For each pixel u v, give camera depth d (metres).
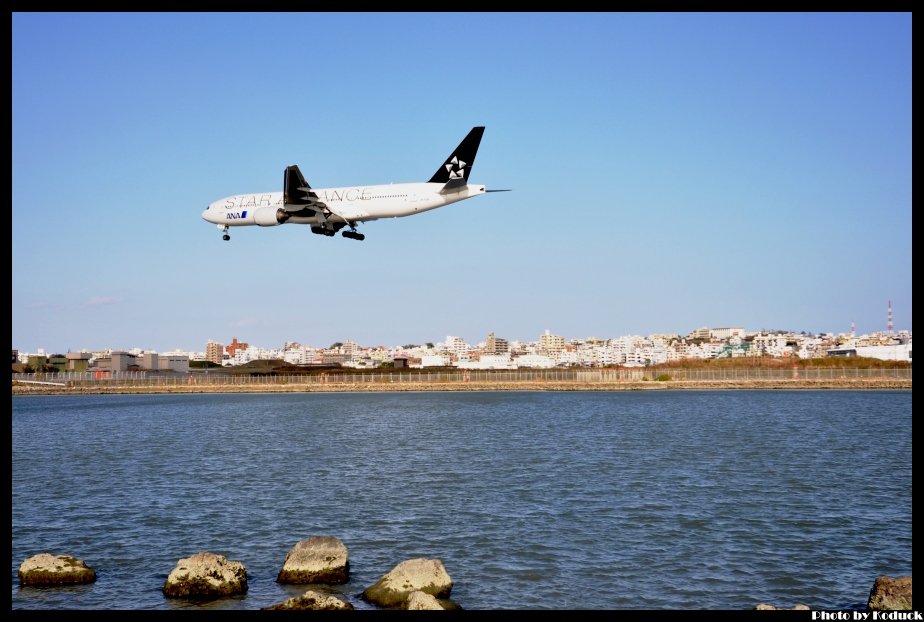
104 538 34.06
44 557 28.03
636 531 34.16
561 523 35.69
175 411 116.69
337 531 34.88
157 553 31.62
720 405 110.88
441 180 67.38
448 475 49.41
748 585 27.30
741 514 37.25
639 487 44.38
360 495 42.94
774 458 55.97
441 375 173.25
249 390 171.12
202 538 33.94
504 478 47.94
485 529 34.75
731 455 57.62
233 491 44.66
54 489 46.06
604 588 27.08
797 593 26.50
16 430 87.19
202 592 26.19
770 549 31.33
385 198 67.12
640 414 96.31
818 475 48.34
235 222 74.94
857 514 37.22
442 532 34.38
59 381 181.62
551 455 58.28
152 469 54.03
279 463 56.19
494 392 159.25
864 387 149.25
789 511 37.88
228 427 86.88
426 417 96.19
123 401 150.88
